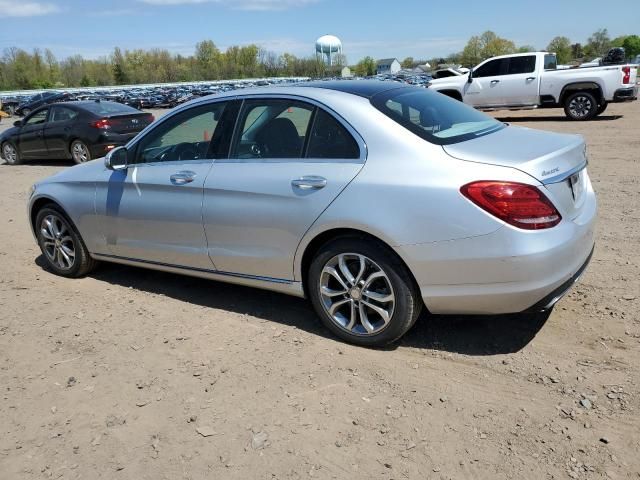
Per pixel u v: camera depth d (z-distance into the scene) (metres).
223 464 2.71
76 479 2.67
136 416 3.11
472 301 3.26
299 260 3.73
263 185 3.78
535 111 19.64
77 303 4.69
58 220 5.21
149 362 3.66
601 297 4.13
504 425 2.86
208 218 4.07
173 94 46.06
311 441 2.83
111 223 4.73
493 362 3.43
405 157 3.35
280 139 3.83
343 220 3.43
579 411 2.93
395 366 3.45
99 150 12.62
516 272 3.09
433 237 3.20
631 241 5.29
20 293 4.98
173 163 4.34
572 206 3.39
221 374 3.46
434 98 4.14
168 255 4.45
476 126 3.84
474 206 3.11
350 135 3.54
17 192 9.95
